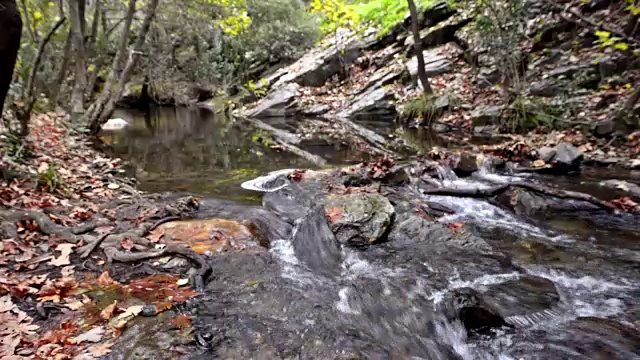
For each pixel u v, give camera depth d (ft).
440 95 35.73
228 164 22.48
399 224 13.01
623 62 26.48
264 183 17.93
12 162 15.62
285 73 55.88
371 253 11.47
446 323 8.22
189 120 46.91
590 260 11.11
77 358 6.54
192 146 28.43
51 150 20.79
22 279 8.95
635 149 20.47
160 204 14.80
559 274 10.41
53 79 35.99
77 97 32.50
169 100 67.26
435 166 18.84
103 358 6.59
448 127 32.73
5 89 12.00
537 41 32.96
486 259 11.08
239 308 8.35
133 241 11.07
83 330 7.32
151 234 11.78
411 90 40.78
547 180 18.03
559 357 7.37
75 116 30.91
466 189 16.31
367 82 46.09
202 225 12.38
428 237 12.32
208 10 42.29
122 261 10.16
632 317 8.52
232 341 7.22
